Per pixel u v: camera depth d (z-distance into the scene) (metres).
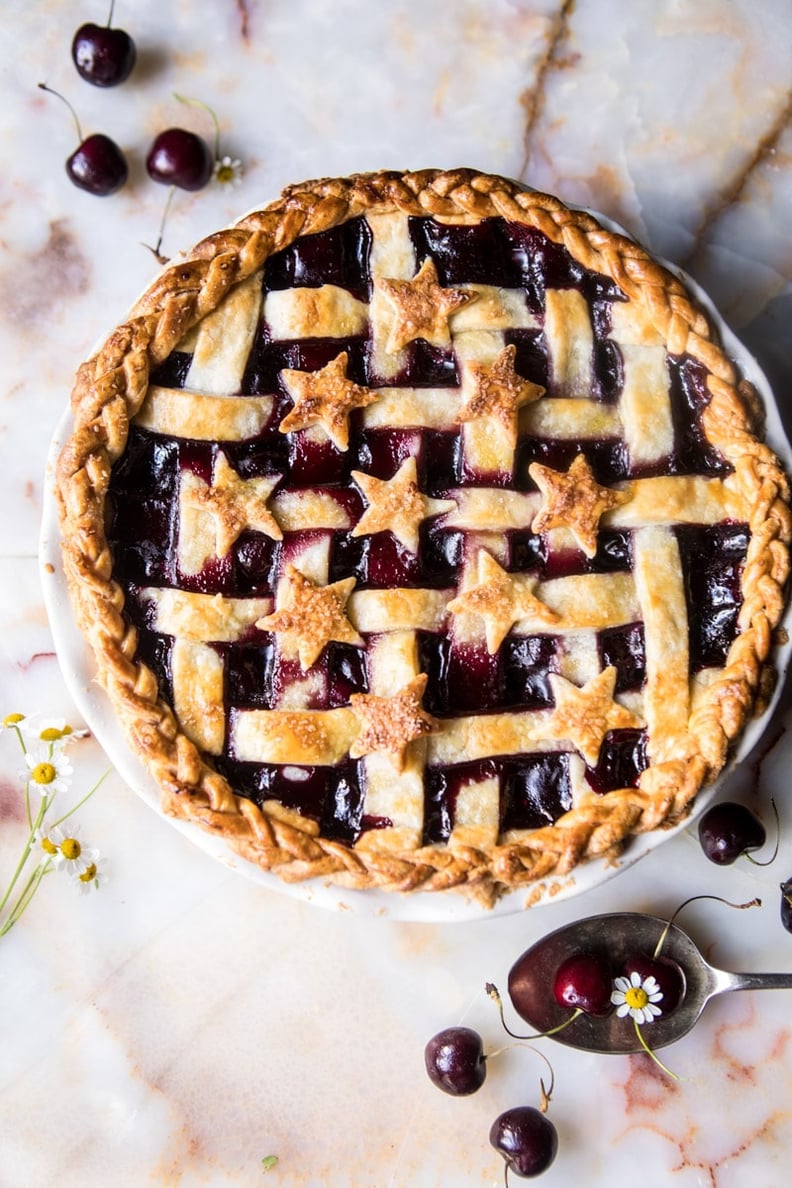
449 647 0.96
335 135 1.07
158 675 0.96
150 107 1.07
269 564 0.96
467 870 0.95
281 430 0.96
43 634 1.06
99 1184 1.04
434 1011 1.05
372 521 0.95
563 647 0.96
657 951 1.02
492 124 1.07
